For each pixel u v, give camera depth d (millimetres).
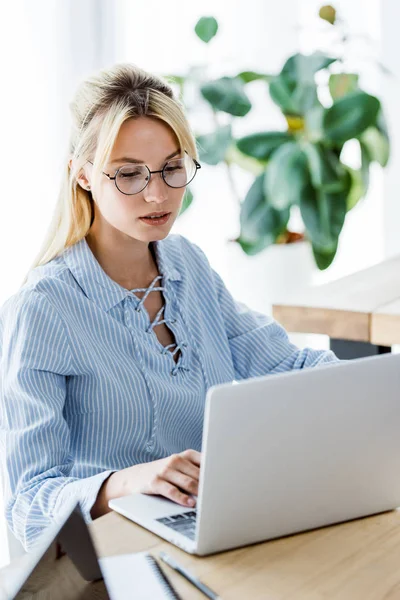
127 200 1607
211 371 1819
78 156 1659
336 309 2266
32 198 2973
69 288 1655
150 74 1682
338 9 4129
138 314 1704
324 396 1202
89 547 1109
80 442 1655
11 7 2863
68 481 1483
